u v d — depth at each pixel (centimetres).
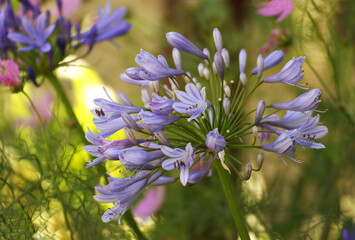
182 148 74
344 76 99
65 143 89
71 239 84
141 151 71
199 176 73
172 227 105
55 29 96
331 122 105
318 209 104
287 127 74
